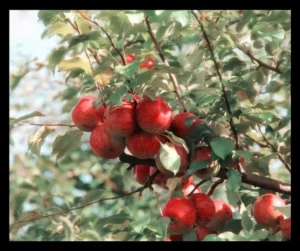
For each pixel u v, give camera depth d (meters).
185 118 2.29
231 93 2.37
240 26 2.65
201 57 2.45
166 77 2.36
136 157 2.33
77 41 2.27
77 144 2.37
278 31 2.43
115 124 2.21
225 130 2.36
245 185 2.52
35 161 3.95
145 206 3.95
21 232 3.23
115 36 2.52
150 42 2.49
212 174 2.30
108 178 4.06
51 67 2.33
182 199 2.30
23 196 3.32
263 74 2.58
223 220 2.39
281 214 2.28
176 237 2.37
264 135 2.49
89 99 2.30
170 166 2.20
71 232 2.63
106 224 2.36
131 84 2.17
